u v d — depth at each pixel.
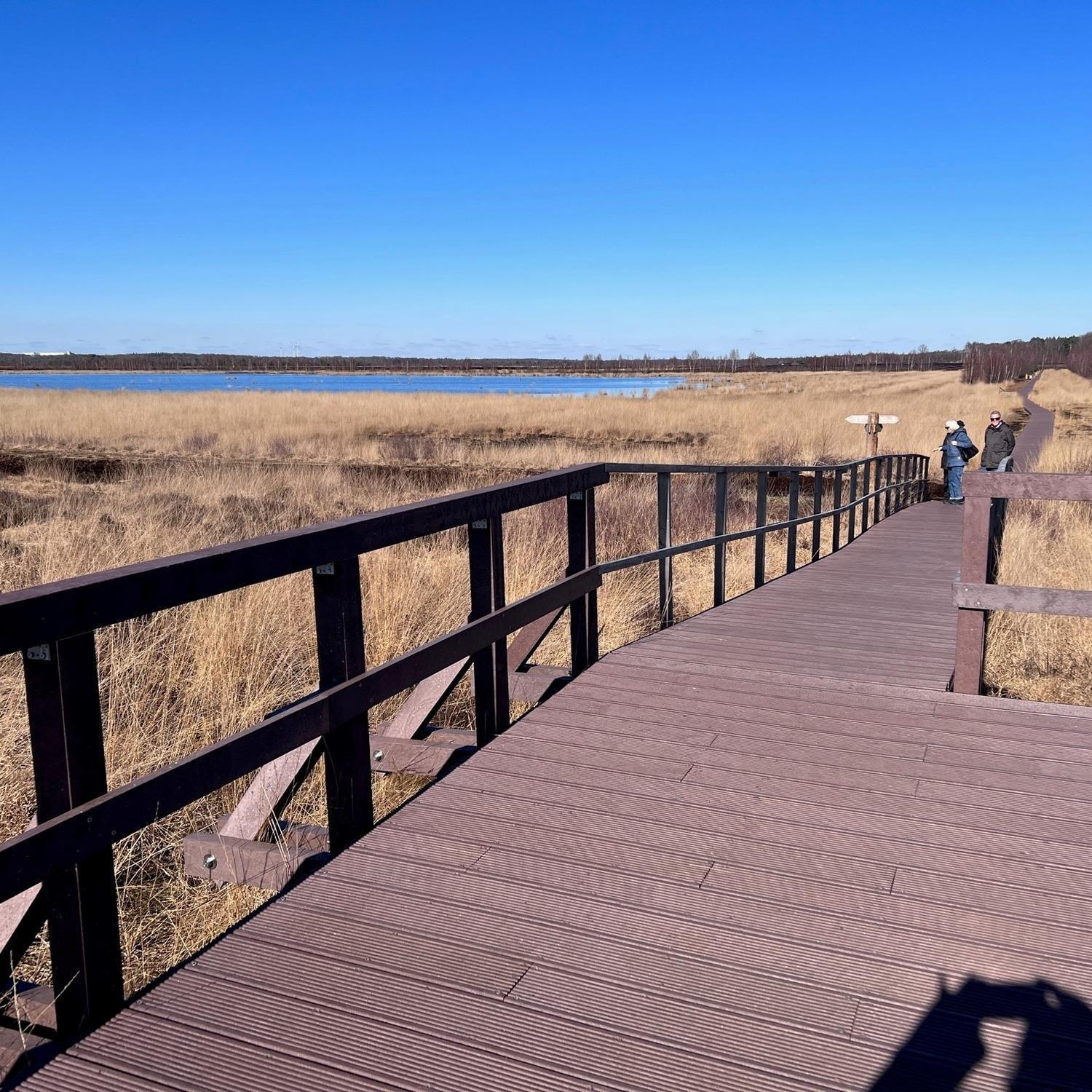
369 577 6.96
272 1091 2.09
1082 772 3.87
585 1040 2.26
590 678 5.15
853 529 12.74
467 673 6.11
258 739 2.74
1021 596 4.70
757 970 2.55
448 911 2.84
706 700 4.81
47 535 8.27
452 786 3.74
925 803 3.58
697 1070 2.17
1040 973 2.54
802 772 3.88
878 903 2.88
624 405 43.38
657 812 3.50
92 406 37.84
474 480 19.92
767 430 29.91
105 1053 2.22
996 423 17.62
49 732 2.19
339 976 2.51
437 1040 2.26
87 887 2.28
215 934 3.32
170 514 11.45
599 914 2.82
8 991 2.59
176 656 5.63
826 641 6.19
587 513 5.17
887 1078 2.14
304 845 3.48
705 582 9.89
